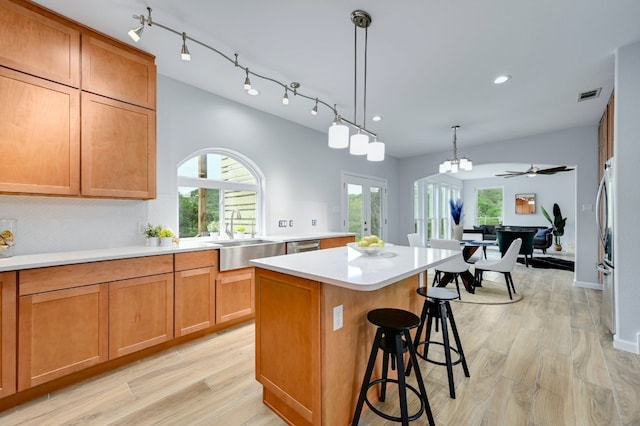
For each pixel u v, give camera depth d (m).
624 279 2.38
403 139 4.96
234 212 3.52
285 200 4.04
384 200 6.11
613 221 2.53
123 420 1.60
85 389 1.87
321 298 1.38
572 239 8.27
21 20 1.84
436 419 1.59
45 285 1.77
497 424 1.55
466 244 4.37
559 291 4.20
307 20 1.99
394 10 1.87
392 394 1.85
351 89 3.06
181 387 1.90
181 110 2.95
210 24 2.05
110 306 2.03
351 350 1.58
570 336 2.66
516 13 1.90
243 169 3.65
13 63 1.81
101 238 2.46
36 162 1.90
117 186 2.27
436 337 2.65
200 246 2.57
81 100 2.09
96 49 2.16
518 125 4.24
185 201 3.11
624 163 2.34
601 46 2.29
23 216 2.11
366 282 1.22
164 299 2.31
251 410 1.69
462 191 10.21
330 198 4.81
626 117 2.32
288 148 4.09
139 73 2.39
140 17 1.90
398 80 2.85
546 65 2.57
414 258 1.87
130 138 2.34
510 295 3.86
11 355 1.65
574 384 1.91
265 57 2.46
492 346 2.47
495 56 2.43
